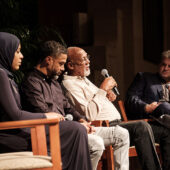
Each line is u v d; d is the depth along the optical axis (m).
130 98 6.32
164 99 6.40
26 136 4.22
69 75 5.47
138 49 10.77
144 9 11.09
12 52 4.33
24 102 4.58
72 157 4.11
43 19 9.00
